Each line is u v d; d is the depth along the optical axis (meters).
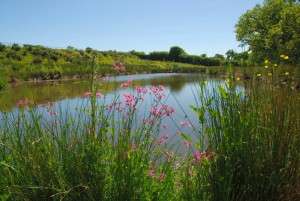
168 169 2.52
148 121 2.57
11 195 2.10
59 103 2.76
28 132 2.32
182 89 17.97
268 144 2.36
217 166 2.31
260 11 28.80
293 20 21.98
